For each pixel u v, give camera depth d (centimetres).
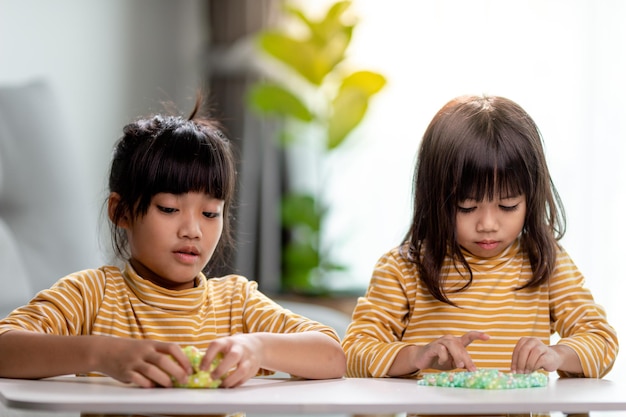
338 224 414
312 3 421
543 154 166
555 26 353
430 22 394
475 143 156
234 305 157
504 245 161
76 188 276
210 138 153
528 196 160
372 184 411
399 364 150
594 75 340
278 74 421
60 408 104
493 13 370
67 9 380
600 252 332
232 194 172
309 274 402
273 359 132
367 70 376
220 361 124
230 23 425
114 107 402
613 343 160
